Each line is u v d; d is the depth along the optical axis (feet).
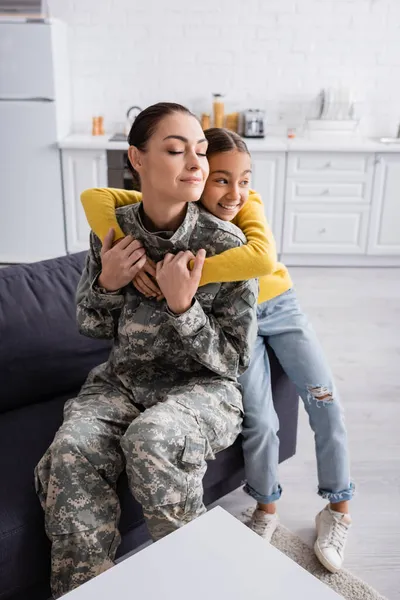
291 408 5.72
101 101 13.98
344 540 5.27
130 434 3.91
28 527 3.97
